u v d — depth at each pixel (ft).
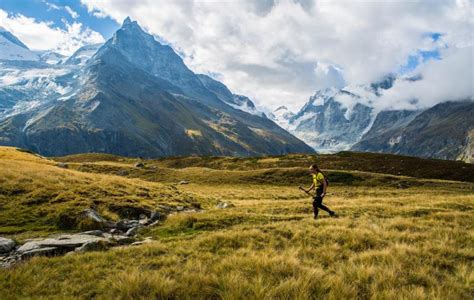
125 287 29.27
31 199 82.07
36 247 47.73
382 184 237.25
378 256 37.55
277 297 27.12
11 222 68.44
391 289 27.48
